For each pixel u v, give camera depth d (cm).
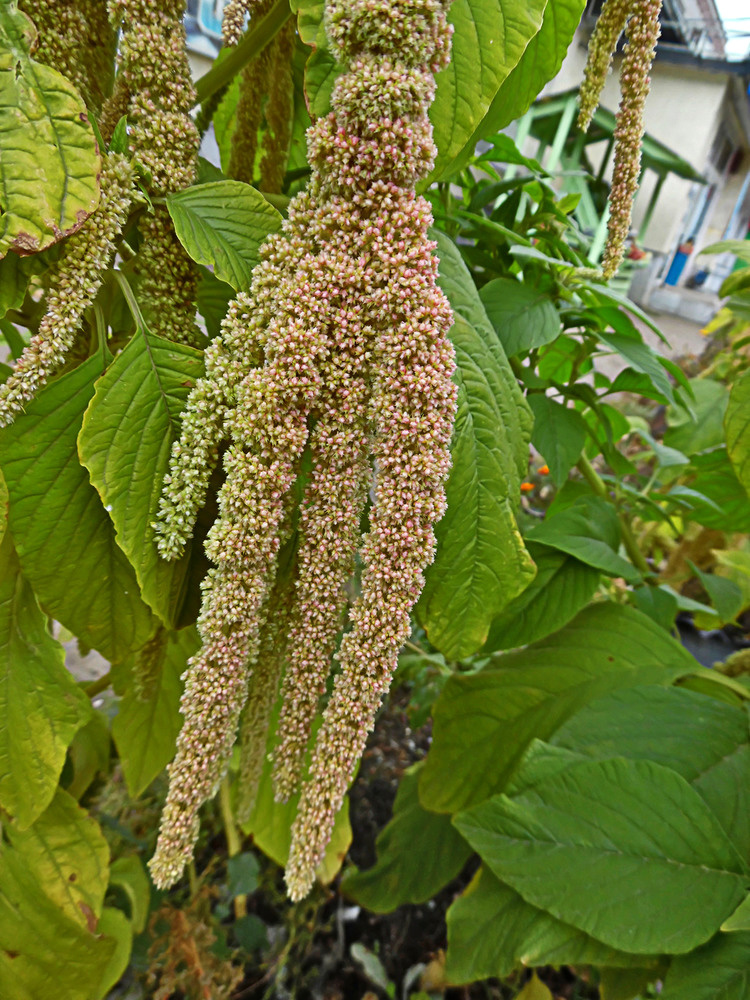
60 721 36
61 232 25
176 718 47
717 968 33
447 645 36
